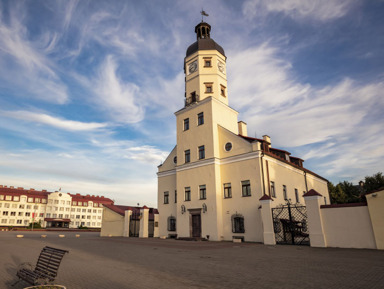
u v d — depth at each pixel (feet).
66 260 38.75
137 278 26.35
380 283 23.50
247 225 76.95
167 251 50.31
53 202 293.23
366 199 51.88
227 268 31.48
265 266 32.68
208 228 82.64
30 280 22.86
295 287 22.47
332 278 25.64
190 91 101.09
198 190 88.58
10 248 55.47
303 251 48.62
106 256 43.27
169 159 107.65
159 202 106.11
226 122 96.99
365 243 50.96
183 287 22.76
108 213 122.21
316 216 56.85
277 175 87.20
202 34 109.60
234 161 84.58
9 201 269.44
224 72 103.24
